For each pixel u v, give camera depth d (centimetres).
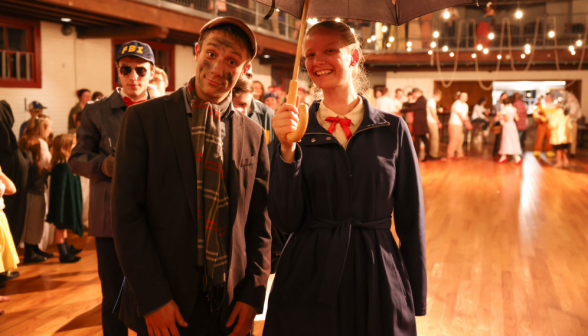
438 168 1033
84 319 314
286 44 1261
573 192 755
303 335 145
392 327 143
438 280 382
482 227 548
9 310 327
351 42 151
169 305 141
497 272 400
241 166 156
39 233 434
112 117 257
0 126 404
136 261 139
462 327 301
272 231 180
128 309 152
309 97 700
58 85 797
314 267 148
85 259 444
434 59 1502
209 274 143
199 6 958
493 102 1766
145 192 147
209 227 144
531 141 1555
